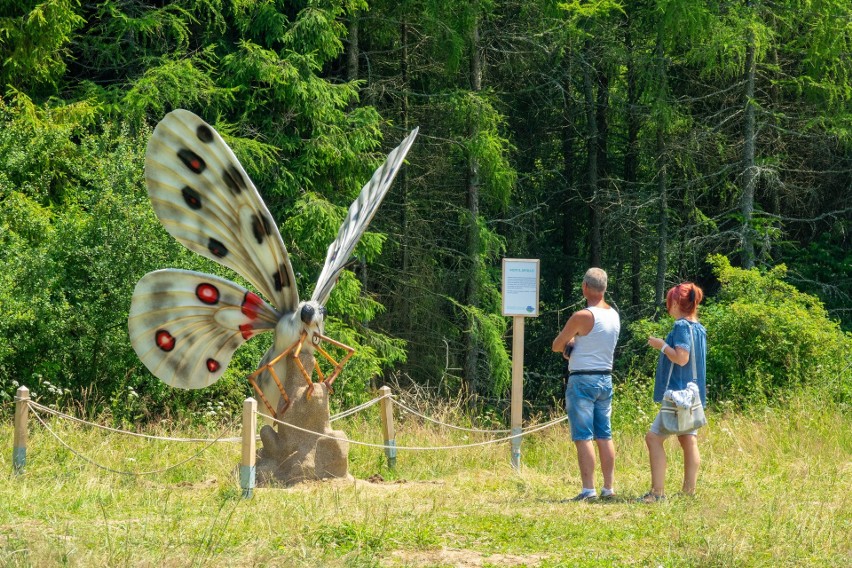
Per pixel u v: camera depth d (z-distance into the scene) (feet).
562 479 34.65
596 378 28.89
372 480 33.71
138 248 48.78
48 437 36.94
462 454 38.81
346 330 63.10
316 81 63.05
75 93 62.39
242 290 32.37
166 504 26.21
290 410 31.78
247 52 62.49
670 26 71.26
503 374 71.61
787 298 63.31
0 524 23.29
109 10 61.52
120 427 46.83
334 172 65.67
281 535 22.75
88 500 27.14
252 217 31.42
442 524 24.41
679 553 21.56
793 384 54.85
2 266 47.83
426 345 75.97
